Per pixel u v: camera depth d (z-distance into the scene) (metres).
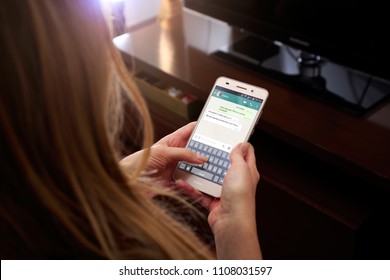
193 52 1.53
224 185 0.77
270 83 1.40
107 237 0.51
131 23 1.71
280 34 1.45
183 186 0.95
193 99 1.51
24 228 0.49
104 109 0.49
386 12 1.20
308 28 1.37
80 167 0.48
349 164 1.17
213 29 1.64
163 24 1.67
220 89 1.06
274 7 1.42
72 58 0.45
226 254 0.70
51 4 0.44
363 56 1.29
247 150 0.89
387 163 1.15
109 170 0.51
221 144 1.00
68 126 0.46
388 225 1.35
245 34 1.60
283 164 1.37
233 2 1.50
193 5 1.60
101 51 0.47
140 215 0.54
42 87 0.44
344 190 1.29
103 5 0.50
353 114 1.27
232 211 0.73
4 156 0.46
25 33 0.43
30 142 0.45
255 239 0.70
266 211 1.38
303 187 1.30
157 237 0.55
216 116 1.04
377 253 1.38
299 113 1.29
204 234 1.08
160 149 0.94
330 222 1.24
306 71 1.42
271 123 1.28
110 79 0.50
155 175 0.95
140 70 1.61
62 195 0.48
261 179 1.34
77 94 0.46
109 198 0.51
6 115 0.44
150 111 1.57
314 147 1.22
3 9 0.42
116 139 0.57
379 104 1.30
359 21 1.26
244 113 1.03
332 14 1.30
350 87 1.36
